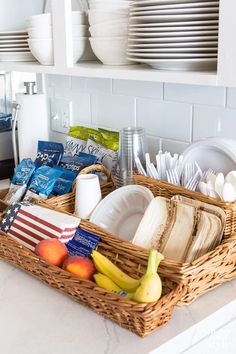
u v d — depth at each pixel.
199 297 1.07
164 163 1.33
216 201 1.13
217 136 1.38
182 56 1.09
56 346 0.93
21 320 1.01
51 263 1.11
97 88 1.74
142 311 0.91
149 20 1.14
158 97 1.54
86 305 1.04
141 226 1.18
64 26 1.35
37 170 1.57
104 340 0.94
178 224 1.16
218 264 1.05
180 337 0.95
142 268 1.09
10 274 1.19
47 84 1.93
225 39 0.99
